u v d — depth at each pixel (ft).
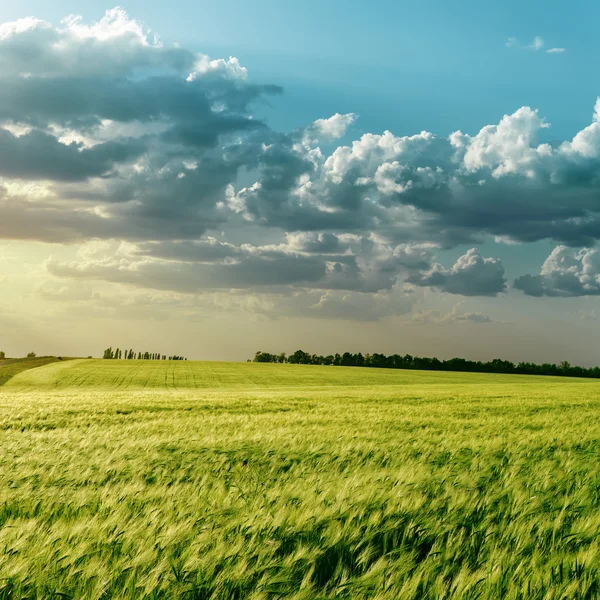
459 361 513.86
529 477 19.10
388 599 9.46
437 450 27.02
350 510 14.32
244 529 12.62
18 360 430.61
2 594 9.32
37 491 17.38
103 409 60.23
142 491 17.04
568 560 11.05
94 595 9.34
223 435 33.30
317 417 48.57
